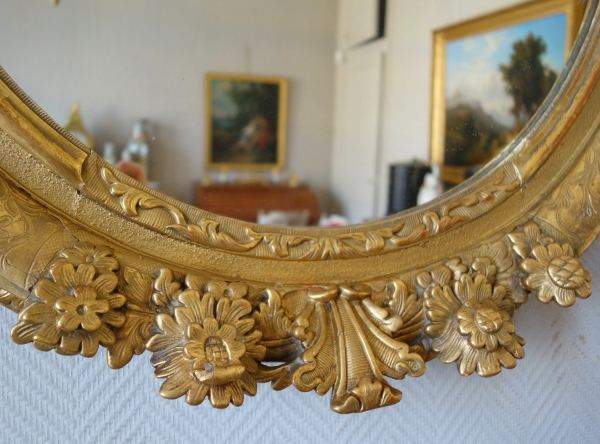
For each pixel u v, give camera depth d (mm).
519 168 459
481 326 415
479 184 454
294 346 398
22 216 331
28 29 333
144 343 355
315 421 485
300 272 401
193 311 356
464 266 437
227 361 351
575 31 470
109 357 343
